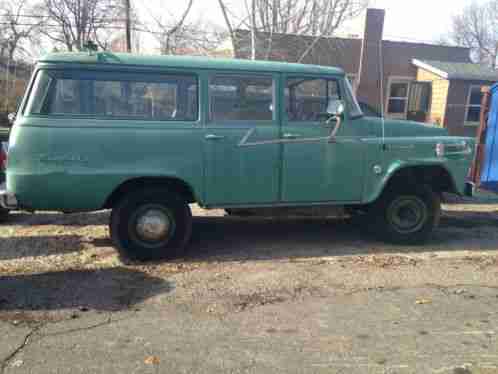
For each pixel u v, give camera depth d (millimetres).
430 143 5789
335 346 3424
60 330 3604
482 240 6375
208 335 3559
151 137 4973
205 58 5238
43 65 4766
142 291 4383
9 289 4391
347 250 5812
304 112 5496
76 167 4820
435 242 6242
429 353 3350
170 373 3053
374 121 5754
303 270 5023
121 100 4945
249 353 3307
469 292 4488
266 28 14969
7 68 23203
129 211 5094
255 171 5340
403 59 18906
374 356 3293
